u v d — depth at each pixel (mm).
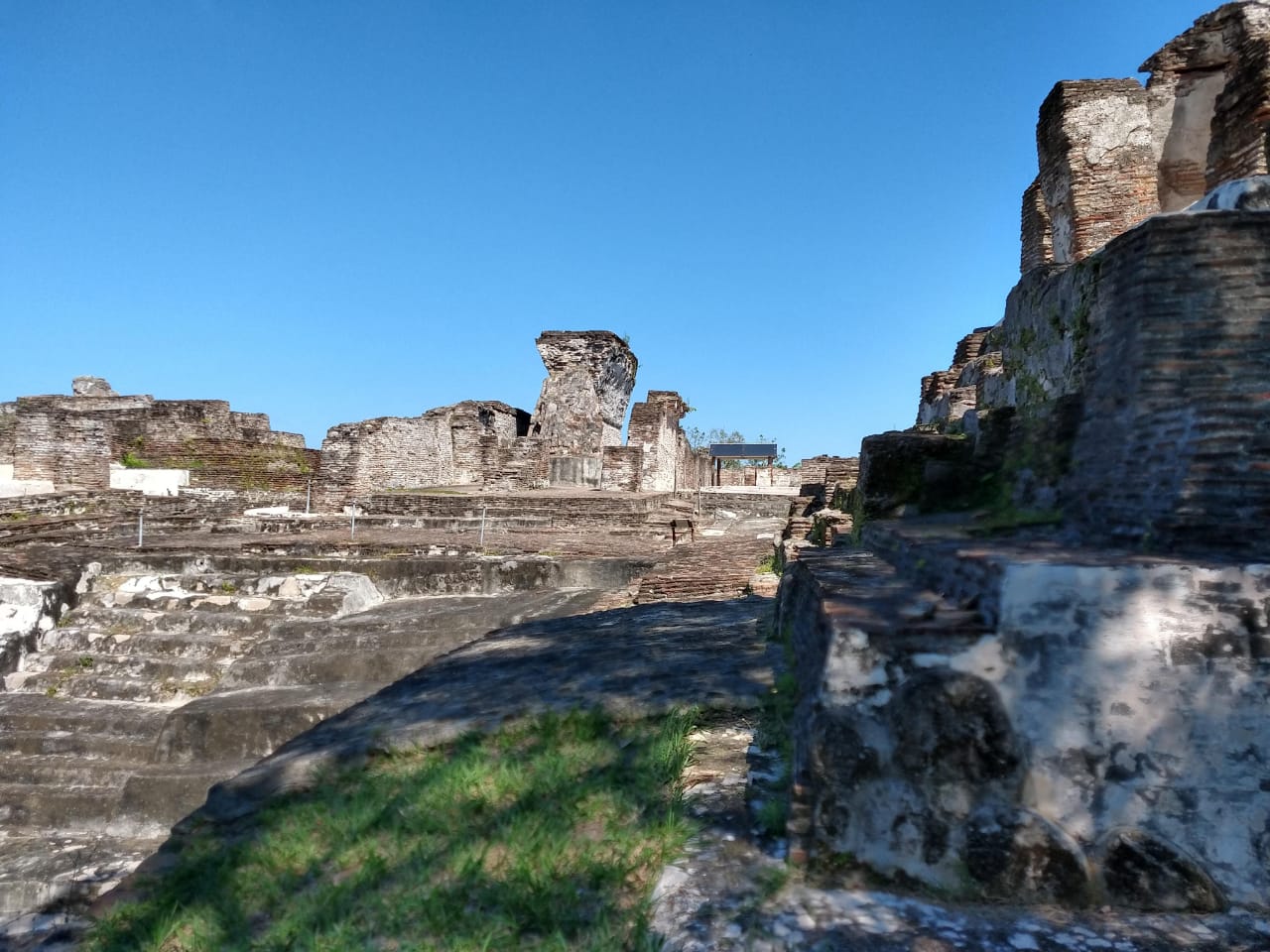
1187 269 3539
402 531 14086
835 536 7555
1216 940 2527
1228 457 3291
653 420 25906
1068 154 10398
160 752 6320
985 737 2791
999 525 4723
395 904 3020
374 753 4301
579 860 3129
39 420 18344
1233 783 2730
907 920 2621
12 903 5105
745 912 2656
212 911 3297
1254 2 9141
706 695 4348
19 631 7918
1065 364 4891
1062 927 2600
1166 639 2775
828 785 2850
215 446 21156
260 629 8445
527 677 5219
